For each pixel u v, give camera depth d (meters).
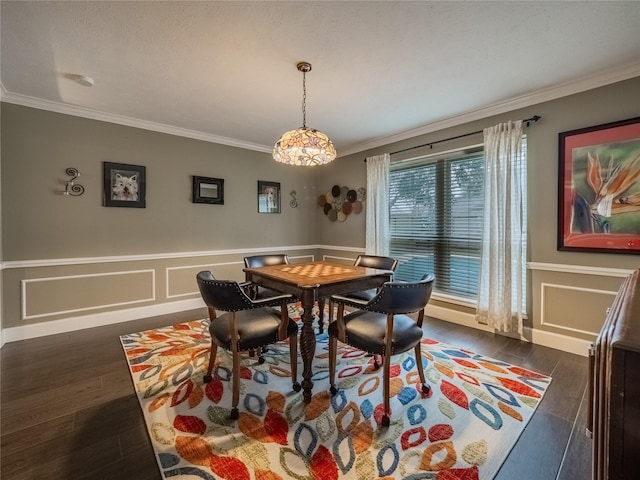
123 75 2.35
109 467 1.31
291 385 2.00
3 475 1.27
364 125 3.51
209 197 3.95
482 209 3.15
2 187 2.69
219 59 2.12
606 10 1.63
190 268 3.84
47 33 1.82
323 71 2.29
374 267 2.94
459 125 3.27
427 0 1.56
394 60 2.14
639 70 2.17
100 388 1.96
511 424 1.60
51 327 2.94
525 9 1.63
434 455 1.38
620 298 0.98
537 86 2.53
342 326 1.86
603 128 2.32
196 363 2.31
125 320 3.35
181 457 1.36
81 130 3.07
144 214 3.48
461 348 2.61
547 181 2.63
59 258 2.98
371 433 1.53
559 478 1.27
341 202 4.71
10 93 2.65
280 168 4.68
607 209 2.32
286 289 2.04
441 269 3.54
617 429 0.58
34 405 1.77
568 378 2.09
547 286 2.66
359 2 1.58
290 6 1.60
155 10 1.63
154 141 3.52
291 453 1.39
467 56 2.08
